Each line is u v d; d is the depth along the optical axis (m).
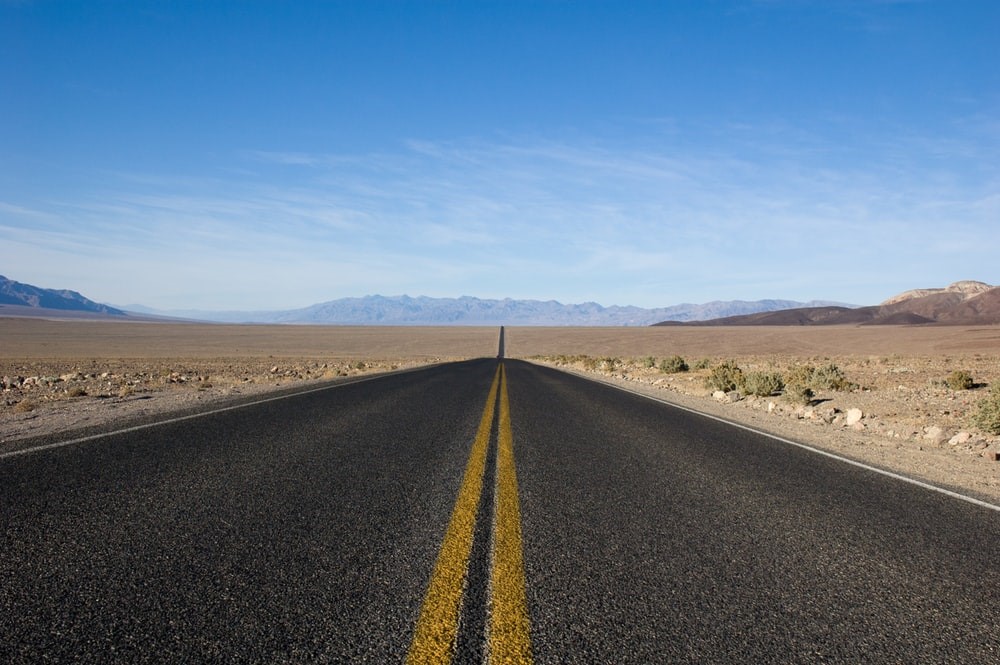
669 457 7.93
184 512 4.81
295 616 2.98
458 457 7.50
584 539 4.38
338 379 23.80
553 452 8.06
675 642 2.85
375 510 5.02
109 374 27.75
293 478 6.12
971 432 11.61
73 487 5.52
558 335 138.75
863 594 3.53
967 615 3.28
